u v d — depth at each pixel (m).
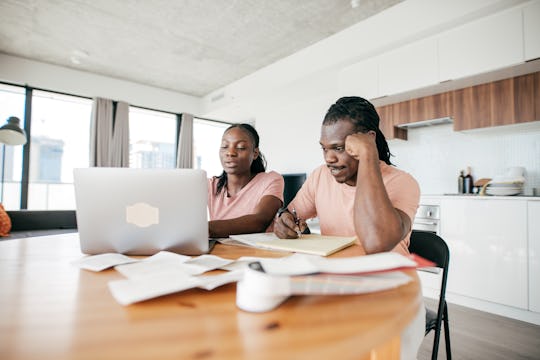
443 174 3.12
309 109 4.71
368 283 0.42
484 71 2.37
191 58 4.14
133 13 3.14
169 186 0.74
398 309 0.39
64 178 5.50
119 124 4.88
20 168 4.25
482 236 2.33
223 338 0.30
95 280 0.54
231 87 5.04
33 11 3.12
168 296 0.44
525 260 2.12
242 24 3.30
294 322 0.34
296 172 4.84
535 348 1.73
